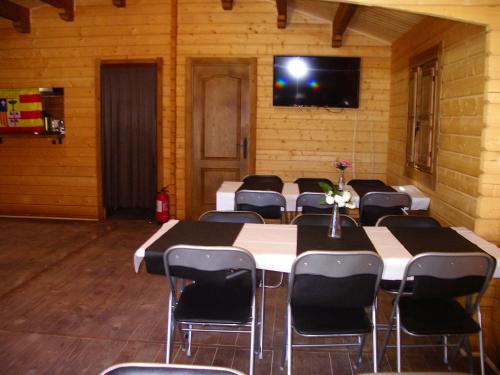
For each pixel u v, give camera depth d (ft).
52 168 22.72
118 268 15.69
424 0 9.81
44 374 9.41
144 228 20.99
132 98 22.06
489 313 10.41
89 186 22.61
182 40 21.38
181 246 8.03
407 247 8.93
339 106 20.72
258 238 9.37
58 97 22.52
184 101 21.59
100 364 9.82
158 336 11.07
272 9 20.85
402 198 13.70
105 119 22.29
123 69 21.89
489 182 10.39
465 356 10.24
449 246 9.01
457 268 7.89
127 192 22.72
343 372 9.65
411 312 8.71
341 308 8.82
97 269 15.58
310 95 20.71
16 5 21.21
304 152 21.45
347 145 21.27
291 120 21.34
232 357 10.21
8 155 22.89
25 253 17.25
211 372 4.52
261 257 8.39
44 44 22.08
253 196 13.73
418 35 16.31
